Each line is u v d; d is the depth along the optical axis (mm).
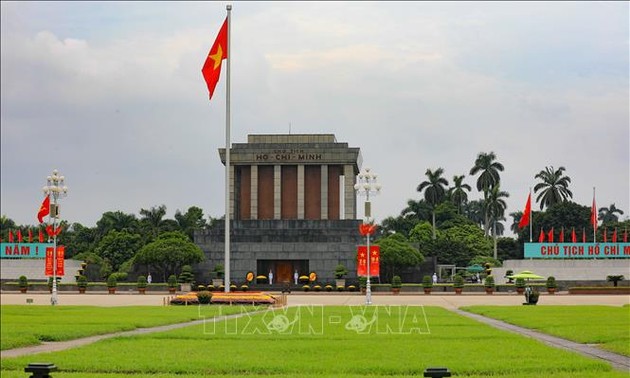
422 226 157875
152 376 25406
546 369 26734
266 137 120938
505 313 57281
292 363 28219
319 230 115125
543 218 150625
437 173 163500
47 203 97500
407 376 25547
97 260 126875
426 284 103312
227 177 68375
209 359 29250
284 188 120312
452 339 37219
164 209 150000
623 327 43500
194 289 107625
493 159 163000
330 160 118250
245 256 114750
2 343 34750
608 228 147000
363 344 34719
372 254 76312
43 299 84000
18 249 117750
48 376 19188
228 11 66625
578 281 110438
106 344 34625
